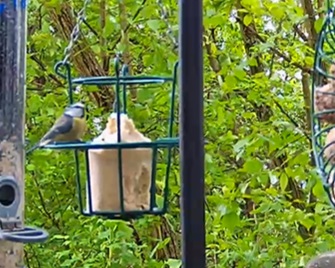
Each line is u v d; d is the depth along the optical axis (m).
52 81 11.77
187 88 4.25
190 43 4.26
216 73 10.86
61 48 11.54
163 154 10.19
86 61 11.98
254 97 10.80
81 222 11.16
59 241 11.80
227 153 11.22
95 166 5.48
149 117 10.81
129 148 5.41
